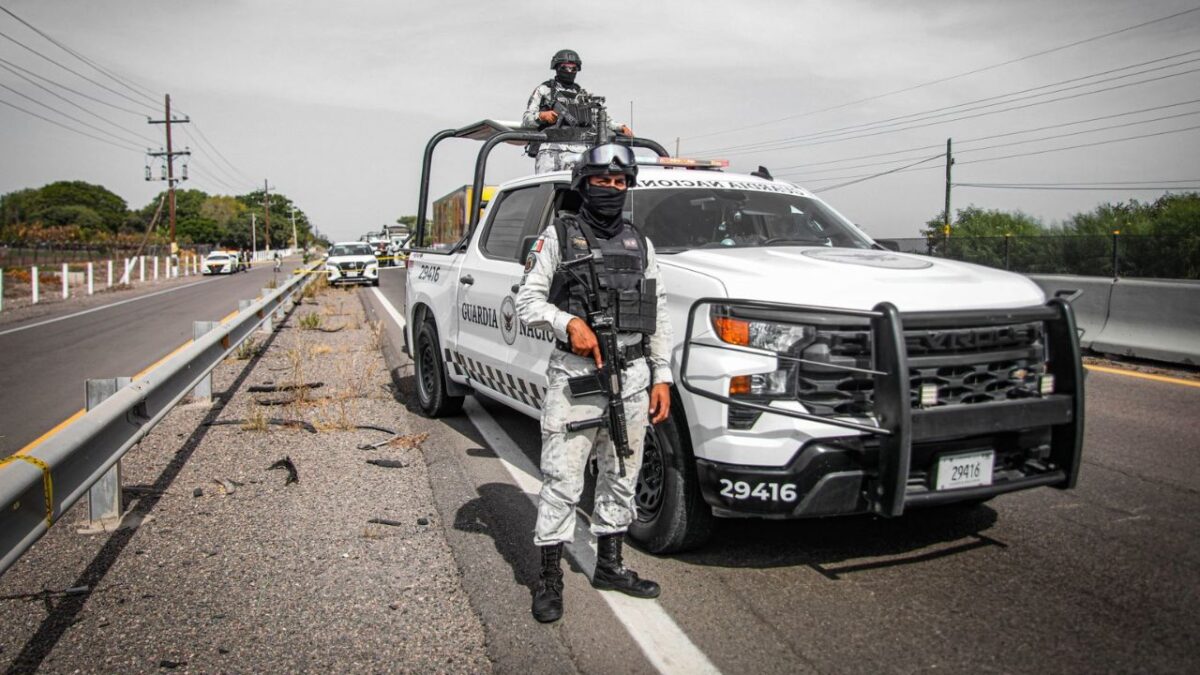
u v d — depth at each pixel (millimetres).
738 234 4441
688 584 3471
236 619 3201
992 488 3248
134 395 3975
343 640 3033
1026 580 3455
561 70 7945
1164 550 3758
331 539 4023
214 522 4270
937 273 3566
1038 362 3408
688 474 3531
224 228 128125
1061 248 20812
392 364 9453
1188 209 23688
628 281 3100
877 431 3010
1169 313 8820
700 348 3311
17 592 3459
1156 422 6203
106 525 4180
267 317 11305
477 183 6699
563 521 3211
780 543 3918
